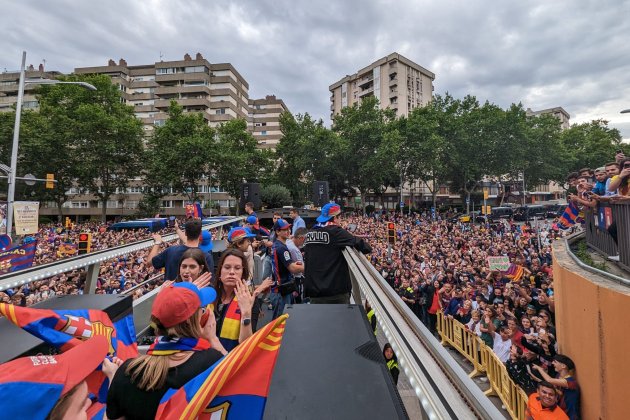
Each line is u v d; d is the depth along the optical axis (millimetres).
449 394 1094
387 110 53062
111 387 1495
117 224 32312
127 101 72750
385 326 1683
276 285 4113
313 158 47438
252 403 1194
